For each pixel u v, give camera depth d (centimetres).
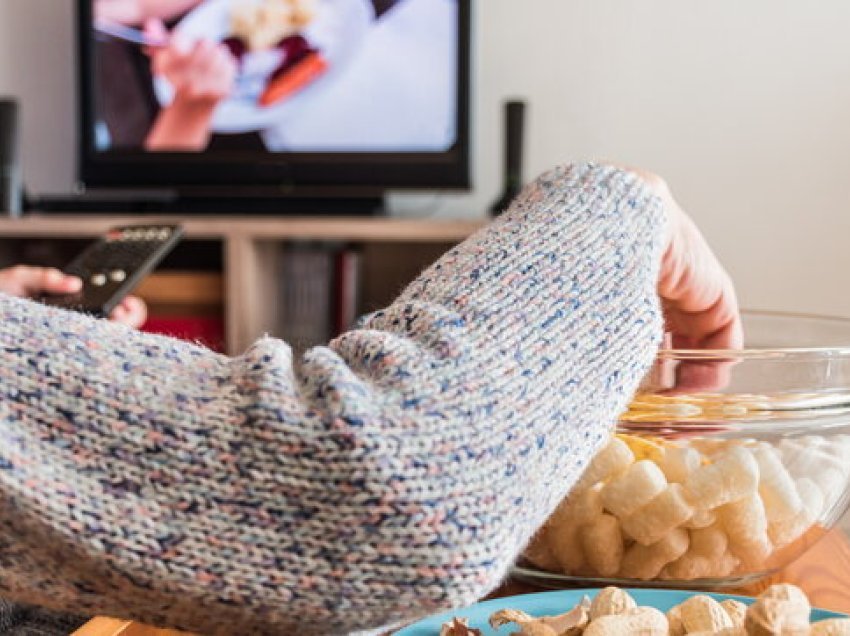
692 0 225
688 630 47
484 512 35
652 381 58
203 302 227
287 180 235
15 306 37
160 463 34
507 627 53
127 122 240
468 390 36
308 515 34
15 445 33
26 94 254
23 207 240
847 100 220
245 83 235
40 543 34
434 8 225
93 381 35
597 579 60
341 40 230
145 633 56
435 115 228
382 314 41
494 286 41
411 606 35
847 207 221
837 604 61
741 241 226
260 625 35
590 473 58
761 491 59
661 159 229
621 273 43
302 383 36
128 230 151
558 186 47
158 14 237
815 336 77
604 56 230
